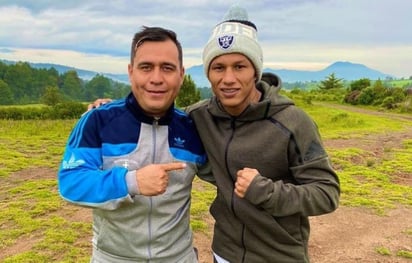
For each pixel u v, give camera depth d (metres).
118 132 2.16
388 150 14.00
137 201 2.15
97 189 1.96
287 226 2.36
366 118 29.83
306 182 2.23
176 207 2.30
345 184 8.75
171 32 2.17
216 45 2.24
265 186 2.09
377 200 7.57
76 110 28.73
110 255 2.28
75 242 5.19
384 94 47.78
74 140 2.14
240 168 2.32
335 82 77.38
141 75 2.12
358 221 6.44
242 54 2.22
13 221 5.90
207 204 6.96
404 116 35.09
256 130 2.29
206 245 5.32
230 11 2.34
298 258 2.42
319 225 6.24
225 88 2.24
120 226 2.19
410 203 7.43
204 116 2.43
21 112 28.20
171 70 2.14
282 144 2.24
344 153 12.51
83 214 6.25
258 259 2.42
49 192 7.52
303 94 59.97
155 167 1.97
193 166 2.39
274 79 2.50
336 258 5.15
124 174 1.97
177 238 2.33
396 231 6.05
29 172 9.30
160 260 2.27
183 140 2.34
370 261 5.08
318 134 2.34
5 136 15.02
